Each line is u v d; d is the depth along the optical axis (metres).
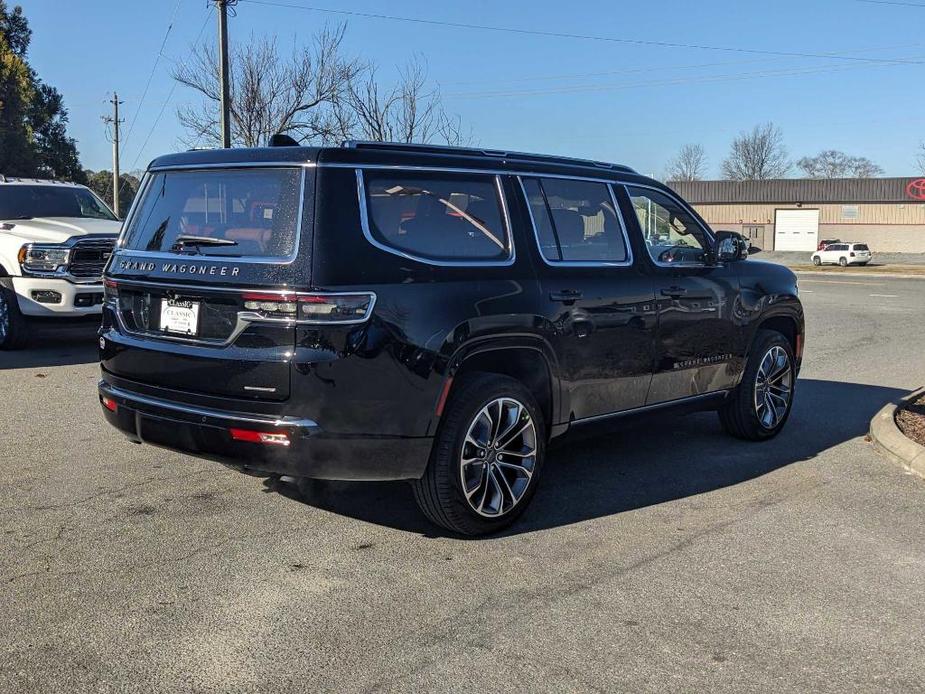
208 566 4.10
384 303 4.00
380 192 4.18
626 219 5.45
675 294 5.60
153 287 4.32
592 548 4.45
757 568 4.23
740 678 3.20
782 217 69.19
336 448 3.94
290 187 4.06
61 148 45.03
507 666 3.25
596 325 5.02
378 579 4.00
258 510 4.87
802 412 7.87
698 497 5.32
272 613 3.63
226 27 22.84
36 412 7.02
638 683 3.15
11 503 4.88
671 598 3.87
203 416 4.07
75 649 3.30
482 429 4.44
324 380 3.86
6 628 3.45
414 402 4.09
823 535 4.69
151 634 3.43
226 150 4.41
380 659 3.28
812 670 3.27
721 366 6.12
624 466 5.98
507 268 4.61
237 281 3.98
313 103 28.38
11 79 36.97
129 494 5.08
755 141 99.56
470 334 4.28
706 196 71.12
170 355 4.20
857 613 3.76
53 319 10.05
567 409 4.98
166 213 4.54
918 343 13.29
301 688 3.06
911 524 4.88
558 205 5.05
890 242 66.31
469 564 4.20
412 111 27.34
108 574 3.98
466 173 4.59
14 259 9.91
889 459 6.24
